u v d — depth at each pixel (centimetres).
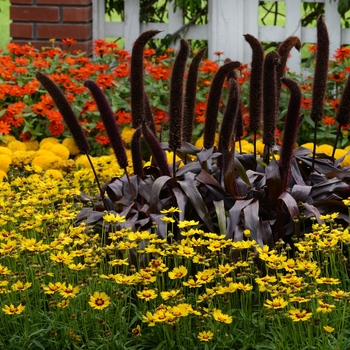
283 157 456
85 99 745
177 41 964
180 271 387
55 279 427
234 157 471
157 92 769
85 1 908
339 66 794
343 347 368
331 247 406
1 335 402
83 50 914
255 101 496
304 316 356
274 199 460
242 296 396
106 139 729
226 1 925
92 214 488
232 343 380
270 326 390
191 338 376
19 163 629
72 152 716
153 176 512
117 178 510
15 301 404
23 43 918
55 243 410
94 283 407
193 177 485
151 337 391
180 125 464
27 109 736
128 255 440
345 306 374
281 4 1712
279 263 392
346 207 474
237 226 450
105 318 384
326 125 748
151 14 962
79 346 391
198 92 774
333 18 923
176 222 472
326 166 524
